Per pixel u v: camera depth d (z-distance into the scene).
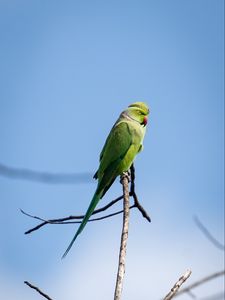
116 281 6.50
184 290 7.65
